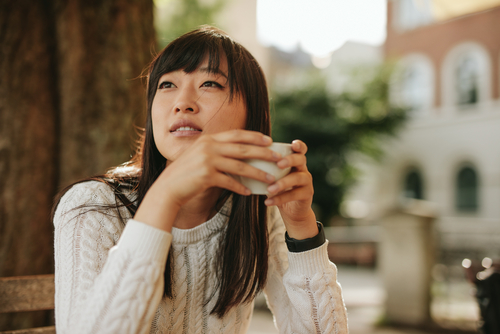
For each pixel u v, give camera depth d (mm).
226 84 991
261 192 747
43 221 2047
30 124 2066
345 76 13664
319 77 13594
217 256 1060
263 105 1096
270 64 19953
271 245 1241
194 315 1046
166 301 988
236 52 1025
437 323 4434
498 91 14367
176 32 9695
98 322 712
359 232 12258
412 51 16234
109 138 2229
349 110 13312
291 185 750
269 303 1267
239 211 1084
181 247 1034
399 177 16844
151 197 750
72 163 2160
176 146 940
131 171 1158
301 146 764
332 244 11070
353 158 13961
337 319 1054
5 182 1969
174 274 1017
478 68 14789
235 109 998
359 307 5621
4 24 2051
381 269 4809
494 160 14406
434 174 15891
